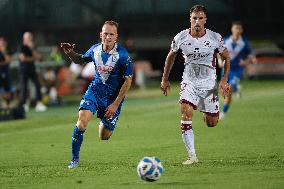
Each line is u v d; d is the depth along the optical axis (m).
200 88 39.41
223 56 39.34
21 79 82.12
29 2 125.31
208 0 130.88
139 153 44.44
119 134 55.56
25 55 81.88
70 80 98.12
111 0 129.50
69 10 127.44
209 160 40.03
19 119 74.81
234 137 50.78
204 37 38.91
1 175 37.41
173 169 36.94
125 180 34.31
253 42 133.50
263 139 49.16
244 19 132.12
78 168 38.66
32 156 45.03
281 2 132.50
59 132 59.75
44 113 81.75
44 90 93.12
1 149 49.41
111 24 37.84
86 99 38.53
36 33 125.75
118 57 38.12
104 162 40.97
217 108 40.06
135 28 130.75
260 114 66.94
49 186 33.59
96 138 53.38
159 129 58.25
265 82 113.94
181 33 39.22
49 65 98.06
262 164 37.91
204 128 57.19
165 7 131.00
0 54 83.69
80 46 128.25
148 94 102.56
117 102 37.88
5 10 124.56
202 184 32.53
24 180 35.62
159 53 134.25
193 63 39.31
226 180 33.34
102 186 33.00
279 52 120.88
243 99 84.19
